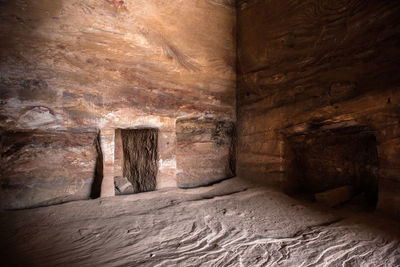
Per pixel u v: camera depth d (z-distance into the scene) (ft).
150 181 17.40
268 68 18.56
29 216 12.16
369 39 12.82
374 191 14.48
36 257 8.69
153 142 17.53
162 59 17.04
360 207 13.74
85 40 14.52
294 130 16.98
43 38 13.50
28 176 13.74
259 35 19.21
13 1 12.76
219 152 20.70
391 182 12.00
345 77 13.93
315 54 15.49
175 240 10.21
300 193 17.94
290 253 9.09
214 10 19.86
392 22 11.87
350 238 10.07
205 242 10.03
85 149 15.42
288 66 17.16
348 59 13.78
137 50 16.10
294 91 16.79
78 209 13.23
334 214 12.91
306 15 15.98
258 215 12.98
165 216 12.74
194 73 18.81
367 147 14.96
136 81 16.28
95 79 14.96
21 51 13.03
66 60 14.12
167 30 17.28
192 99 18.78
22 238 10.05
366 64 12.97
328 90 14.78
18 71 13.01
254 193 16.62
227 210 13.64
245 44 20.43
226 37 20.65
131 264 8.32
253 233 10.85
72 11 14.03
